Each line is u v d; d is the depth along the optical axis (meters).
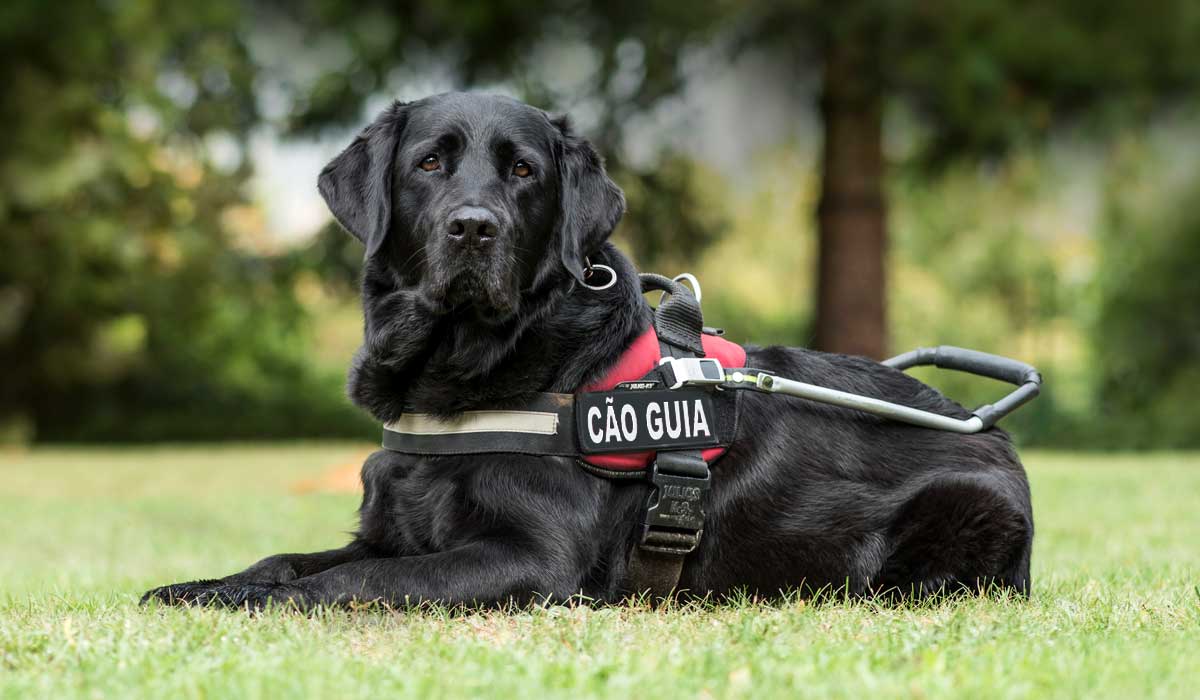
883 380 4.06
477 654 2.74
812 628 3.07
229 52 17.41
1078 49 13.27
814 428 3.84
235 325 20.70
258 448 17.88
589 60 14.30
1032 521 3.93
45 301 18.64
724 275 25.94
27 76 17.70
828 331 14.23
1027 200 18.72
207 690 2.43
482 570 3.24
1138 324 22.12
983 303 27.62
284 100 16.06
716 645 2.83
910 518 3.78
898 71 12.88
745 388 3.65
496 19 13.80
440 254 3.38
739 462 3.67
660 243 15.62
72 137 17.81
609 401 3.45
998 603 3.52
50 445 19.64
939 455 3.93
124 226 18.09
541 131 3.66
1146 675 2.59
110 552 6.48
